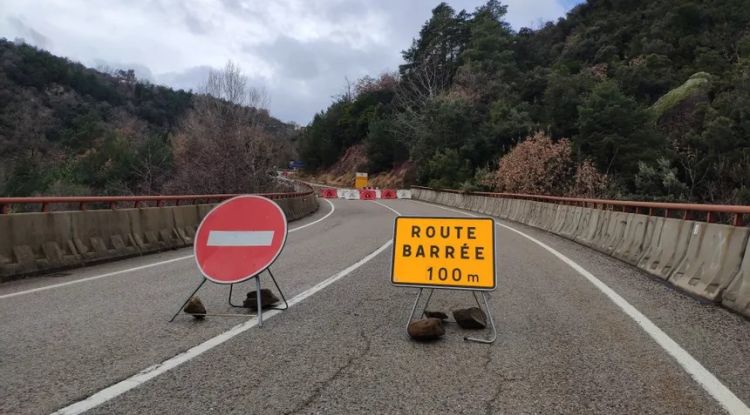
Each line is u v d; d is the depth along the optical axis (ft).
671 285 27.73
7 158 188.34
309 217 85.10
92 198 35.14
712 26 209.05
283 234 20.63
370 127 258.78
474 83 199.31
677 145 132.77
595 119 131.85
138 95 399.03
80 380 13.65
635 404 12.57
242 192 104.47
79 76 346.54
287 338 17.61
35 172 140.05
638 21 229.66
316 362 15.26
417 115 219.00
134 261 36.09
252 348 16.49
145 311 21.35
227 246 20.83
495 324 19.62
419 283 20.01
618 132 130.11
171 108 398.62
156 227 42.06
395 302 23.09
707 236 26.04
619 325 19.56
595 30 237.04
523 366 15.08
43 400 12.35
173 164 142.41
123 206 93.81
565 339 17.74
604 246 41.70
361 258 36.45
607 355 16.11
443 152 181.16
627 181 124.77
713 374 14.57
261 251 20.45
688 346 17.10
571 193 121.60
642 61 188.85
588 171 121.90
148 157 141.08
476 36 230.07
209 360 15.31
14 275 28.68
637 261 34.09
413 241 20.48
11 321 19.62
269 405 12.23
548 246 45.78
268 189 119.24
